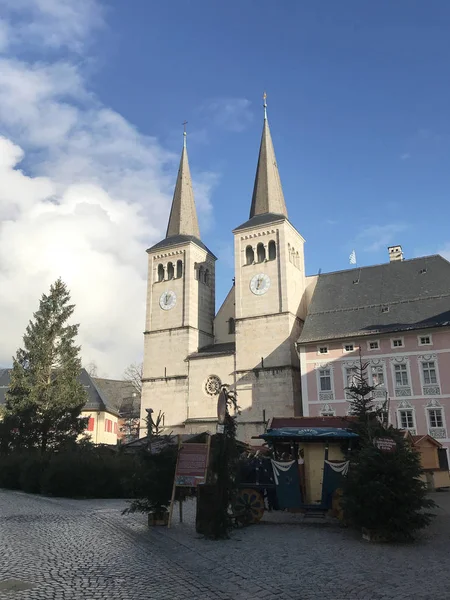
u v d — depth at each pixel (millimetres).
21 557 13297
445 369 46094
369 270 59438
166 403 60062
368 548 14789
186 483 18938
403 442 17094
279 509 20047
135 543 15602
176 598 9719
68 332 55844
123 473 33469
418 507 15875
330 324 53438
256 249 59969
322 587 10617
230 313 65000
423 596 9844
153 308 64688
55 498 32594
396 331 48250
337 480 19656
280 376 54125
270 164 65875
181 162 73375
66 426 51594
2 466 42469
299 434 20391
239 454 18953
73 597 9602
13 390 53312
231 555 13891
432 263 56219
